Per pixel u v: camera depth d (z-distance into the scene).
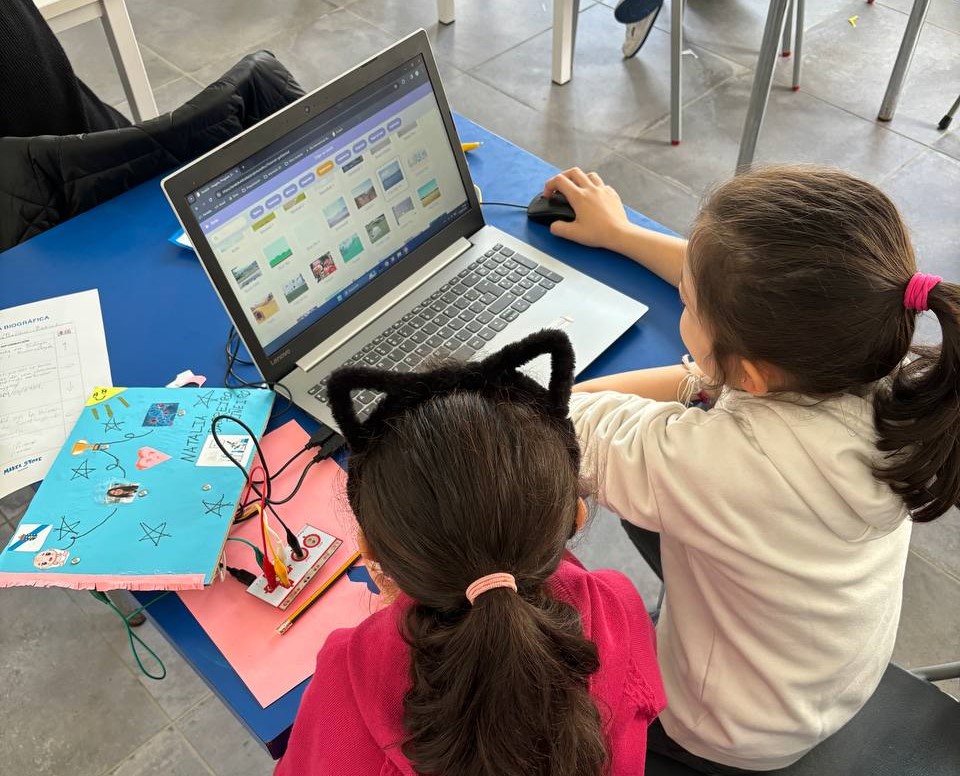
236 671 0.79
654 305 1.10
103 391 0.99
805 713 0.80
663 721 0.91
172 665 1.57
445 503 0.54
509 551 0.55
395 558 0.57
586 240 1.17
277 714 0.76
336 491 0.92
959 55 2.80
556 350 0.60
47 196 1.29
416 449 0.55
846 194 0.67
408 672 0.60
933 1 3.01
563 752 0.54
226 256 0.91
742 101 2.69
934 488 0.69
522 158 1.32
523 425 0.57
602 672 0.66
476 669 0.52
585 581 0.70
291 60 2.90
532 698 0.53
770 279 0.66
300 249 0.97
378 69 0.99
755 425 0.72
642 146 2.56
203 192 0.87
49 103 1.43
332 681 0.64
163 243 1.21
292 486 0.93
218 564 0.84
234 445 0.93
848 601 0.76
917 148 2.50
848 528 0.72
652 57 2.87
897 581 0.81
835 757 0.93
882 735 0.95
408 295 1.09
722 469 0.73
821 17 2.98
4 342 1.07
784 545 0.73
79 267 1.17
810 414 0.71
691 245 0.74
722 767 0.91
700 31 2.95
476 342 1.03
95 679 1.55
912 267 0.68
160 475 0.90
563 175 1.22
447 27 3.01
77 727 1.50
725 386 0.83
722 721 0.83
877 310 0.65
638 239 1.13
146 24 3.06
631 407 0.85
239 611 0.83
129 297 1.14
